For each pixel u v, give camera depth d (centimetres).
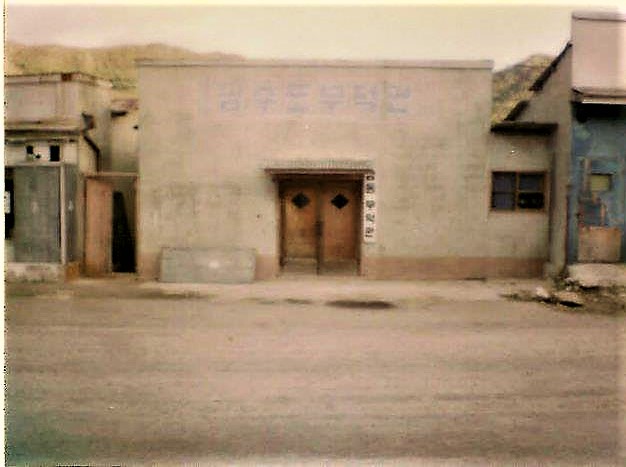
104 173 1297
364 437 525
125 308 995
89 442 516
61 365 702
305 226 1319
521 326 890
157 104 1268
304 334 840
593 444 516
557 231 1241
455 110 1259
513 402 603
